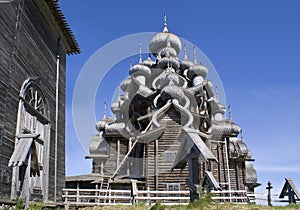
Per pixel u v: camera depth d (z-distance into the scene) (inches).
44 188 460.1
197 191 363.9
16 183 368.2
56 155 519.2
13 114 381.7
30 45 441.4
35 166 364.5
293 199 485.4
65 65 607.2
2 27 363.6
